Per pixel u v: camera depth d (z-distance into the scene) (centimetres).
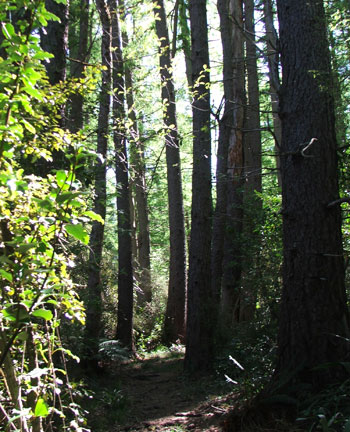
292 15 595
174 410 691
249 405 535
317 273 550
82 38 1129
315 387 513
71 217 205
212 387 807
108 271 1320
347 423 369
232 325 1148
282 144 600
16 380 190
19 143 226
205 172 1043
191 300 1023
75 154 204
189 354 1003
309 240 558
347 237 755
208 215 1043
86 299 879
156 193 2486
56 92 349
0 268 183
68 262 228
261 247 942
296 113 583
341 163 625
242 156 1398
